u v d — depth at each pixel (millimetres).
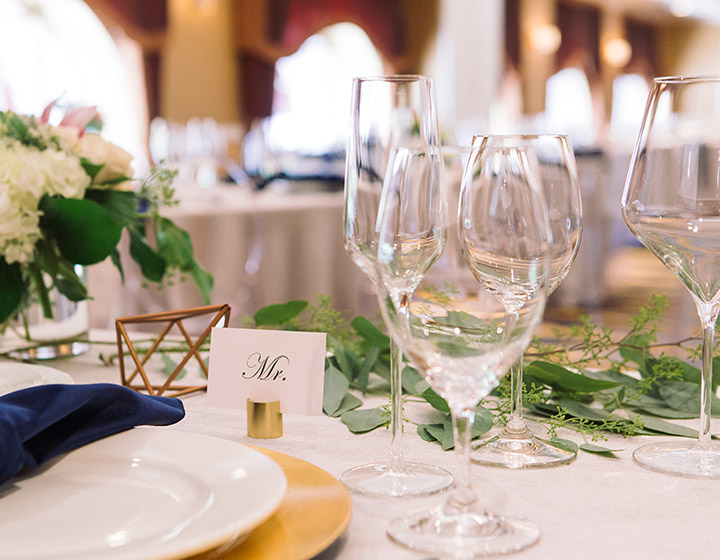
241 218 3309
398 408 807
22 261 1278
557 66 13055
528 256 612
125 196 1424
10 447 680
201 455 717
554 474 819
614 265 8469
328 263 3688
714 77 815
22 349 1399
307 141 9727
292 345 1009
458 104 11219
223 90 8570
